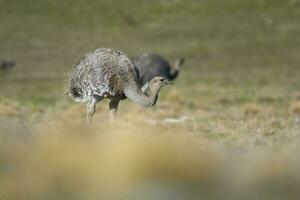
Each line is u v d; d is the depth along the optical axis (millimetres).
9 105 119188
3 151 36219
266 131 72812
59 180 34594
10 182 34000
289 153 47688
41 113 109312
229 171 36906
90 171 35344
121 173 35219
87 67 72125
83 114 104500
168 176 35219
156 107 107250
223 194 34469
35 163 35469
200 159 37812
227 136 66875
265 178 35656
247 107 117375
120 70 71375
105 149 37781
